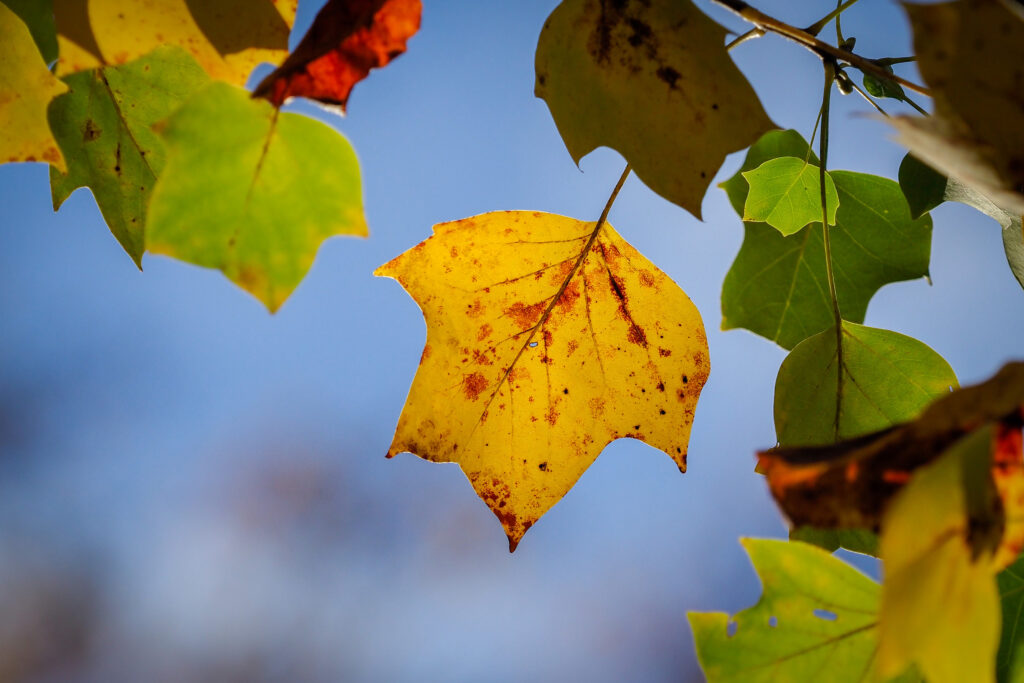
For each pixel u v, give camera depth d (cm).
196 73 69
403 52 64
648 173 66
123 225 71
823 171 72
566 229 73
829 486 60
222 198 63
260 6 66
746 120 65
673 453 73
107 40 66
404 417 72
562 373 73
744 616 64
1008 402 58
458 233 73
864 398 72
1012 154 60
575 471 73
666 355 73
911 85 67
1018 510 59
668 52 65
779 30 68
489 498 73
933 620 57
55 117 69
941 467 57
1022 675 66
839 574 63
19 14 69
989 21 59
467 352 73
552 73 67
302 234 64
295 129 63
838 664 64
